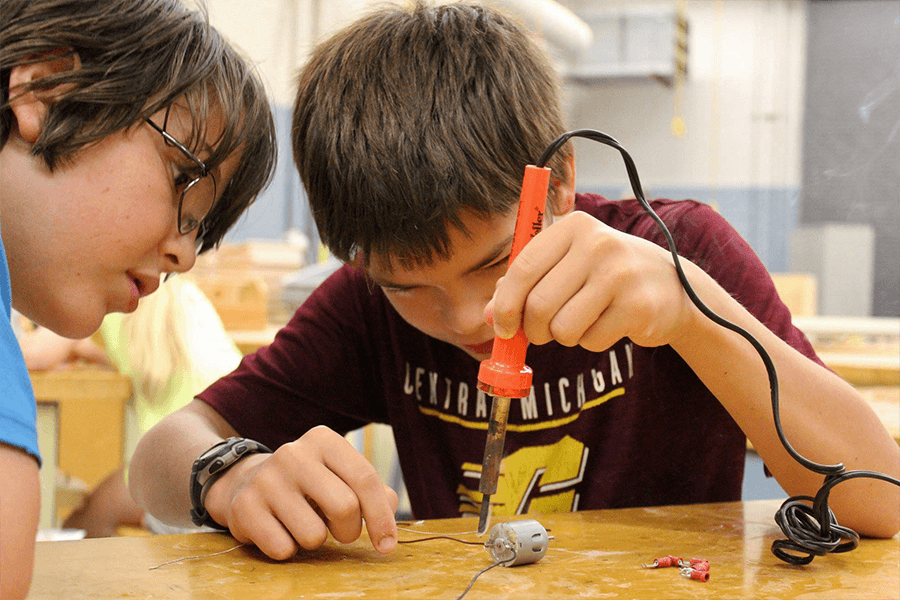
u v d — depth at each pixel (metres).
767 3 5.86
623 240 0.63
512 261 0.62
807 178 5.83
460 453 1.06
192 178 0.72
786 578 0.57
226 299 2.37
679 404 1.01
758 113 5.93
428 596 0.52
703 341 0.72
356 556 0.62
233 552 0.63
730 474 1.02
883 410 1.26
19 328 1.79
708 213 1.00
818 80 5.78
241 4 3.62
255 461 0.73
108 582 0.55
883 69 5.61
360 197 0.77
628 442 1.02
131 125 0.65
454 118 0.77
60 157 0.62
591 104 6.32
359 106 0.79
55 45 0.64
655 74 5.73
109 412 1.73
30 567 0.49
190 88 0.70
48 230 0.63
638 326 0.62
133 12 0.68
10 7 0.64
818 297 5.03
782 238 5.89
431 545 0.65
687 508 0.79
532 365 1.03
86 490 2.12
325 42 0.89
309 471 0.62
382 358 1.09
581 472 1.04
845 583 0.56
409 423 1.08
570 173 0.90
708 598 0.52
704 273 0.74
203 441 0.89
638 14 5.75
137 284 0.72
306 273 2.73
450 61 0.80
